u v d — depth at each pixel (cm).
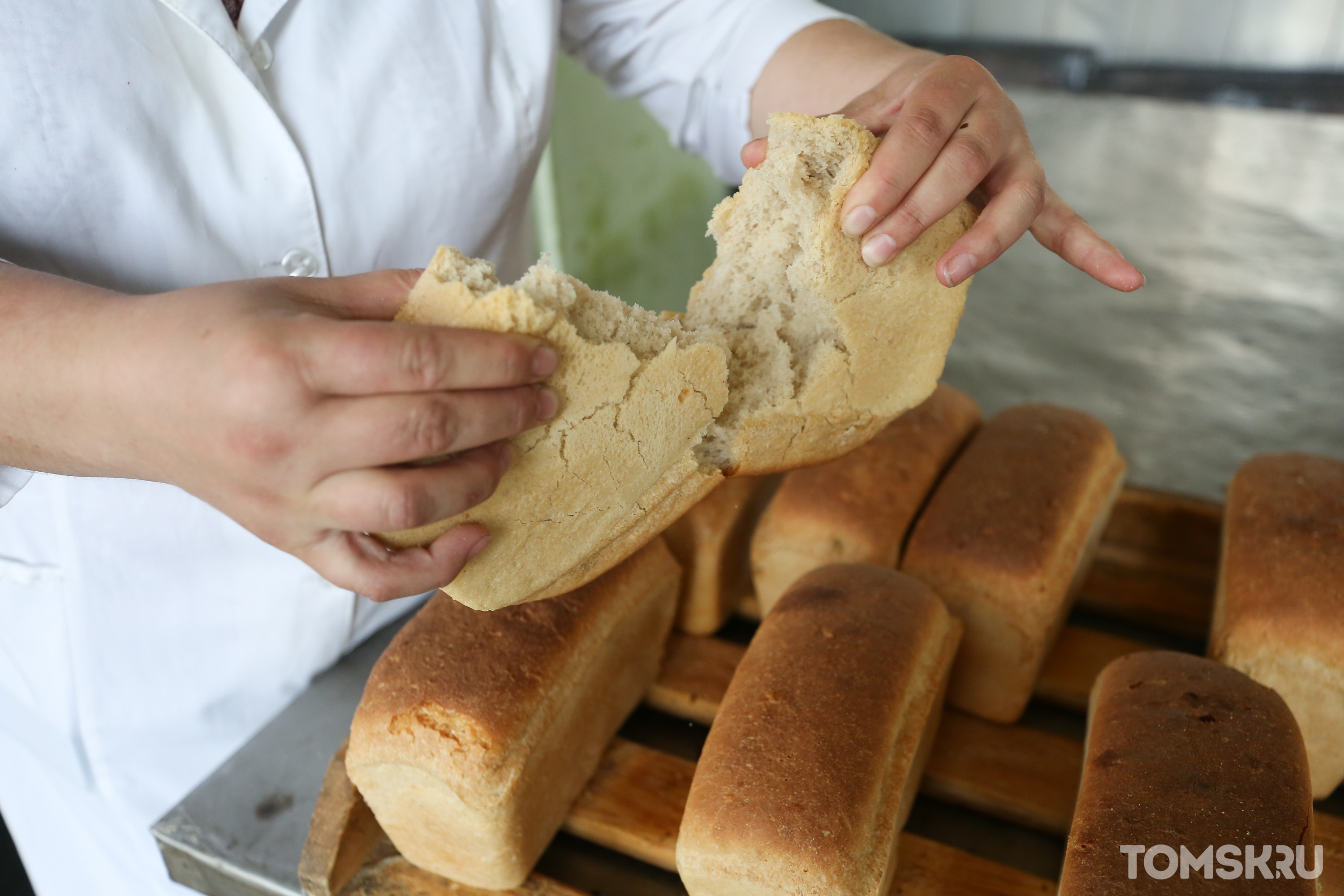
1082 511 100
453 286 50
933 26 351
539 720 76
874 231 64
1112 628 104
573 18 118
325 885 75
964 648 92
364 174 88
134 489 86
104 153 73
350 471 48
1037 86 353
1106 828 65
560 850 83
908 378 76
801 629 81
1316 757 85
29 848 125
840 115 72
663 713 95
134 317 48
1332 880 74
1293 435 233
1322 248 289
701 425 64
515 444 55
